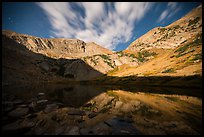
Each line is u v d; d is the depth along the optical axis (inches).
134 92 2030.0
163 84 2662.4
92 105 1124.5
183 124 632.4
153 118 741.9
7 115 733.9
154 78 3358.8
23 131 536.7
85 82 5979.3
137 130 569.9
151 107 1021.2
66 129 572.7
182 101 1198.9
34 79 5452.8
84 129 575.5
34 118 707.4
